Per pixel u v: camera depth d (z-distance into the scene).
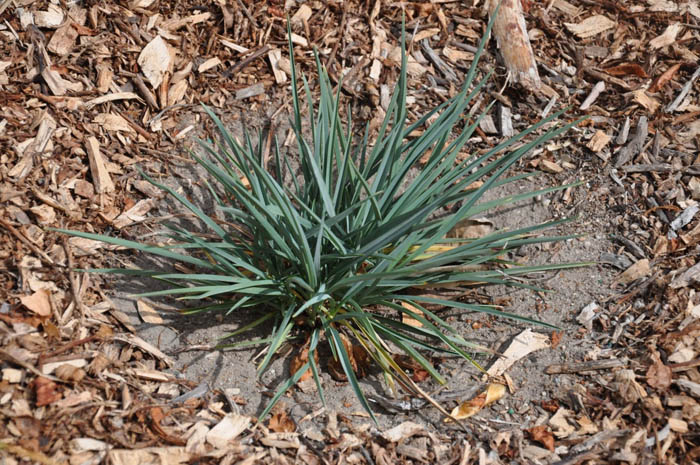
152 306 2.79
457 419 2.56
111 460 2.20
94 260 2.80
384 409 2.61
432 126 2.85
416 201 2.77
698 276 2.86
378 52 3.74
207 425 2.42
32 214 2.79
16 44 3.26
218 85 3.54
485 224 3.16
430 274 2.89
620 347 2.72
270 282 2.66
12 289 2.54
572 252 3.08
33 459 2.10
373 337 2.64
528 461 2.38
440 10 3.91
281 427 2.49
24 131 3.03
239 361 2.70
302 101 3.55
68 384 2.34
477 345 2.75
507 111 3.58
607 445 2.39
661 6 3.92
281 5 3.82
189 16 3.69
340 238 2.76
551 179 3.35
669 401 2.47
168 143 3.32
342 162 2.86
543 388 2.63
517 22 3.73
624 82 3.62
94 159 3.08
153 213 3.09
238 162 2.76
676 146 3.34
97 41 3.43
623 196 3.21
